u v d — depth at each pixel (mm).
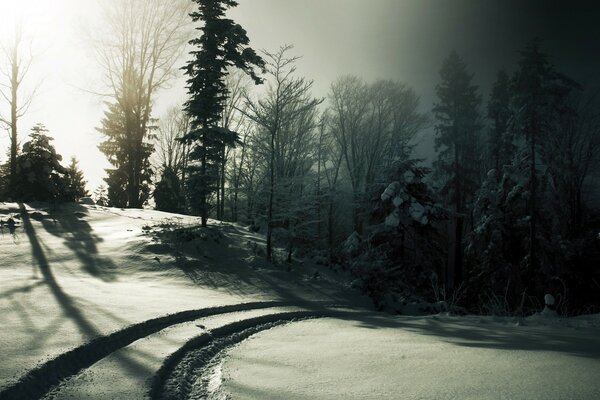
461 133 36094
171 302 9383
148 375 4570
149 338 6281
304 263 18953
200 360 5652
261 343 7000
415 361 5258
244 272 16266
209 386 4668
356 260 18078
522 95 23172
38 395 3900
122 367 4828
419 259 22031
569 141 29375
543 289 22953
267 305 11477
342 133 41500
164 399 4141
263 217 18641
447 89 35969
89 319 6695
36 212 21844
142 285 12516
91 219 22312
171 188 41250
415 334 7855
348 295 15586
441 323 10031
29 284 9867
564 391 3691
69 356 4824
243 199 24438
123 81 31906
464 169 35312
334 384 4328
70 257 15250
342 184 40625
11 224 19328
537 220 24641
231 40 21625
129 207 31422
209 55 21266
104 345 5551
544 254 23641
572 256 23703
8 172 36406
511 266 23812
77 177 51500
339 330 8539
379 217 23422
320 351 6152
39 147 27938
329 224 33906
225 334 7500
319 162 37312
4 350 4766
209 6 21406
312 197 19141
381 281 16422
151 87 32656
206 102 21234
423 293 20469
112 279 13250
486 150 38344
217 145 21641
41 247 16234
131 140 32312
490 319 10305
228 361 5586
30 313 6844
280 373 4883
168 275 14508
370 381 4383
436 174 35969
